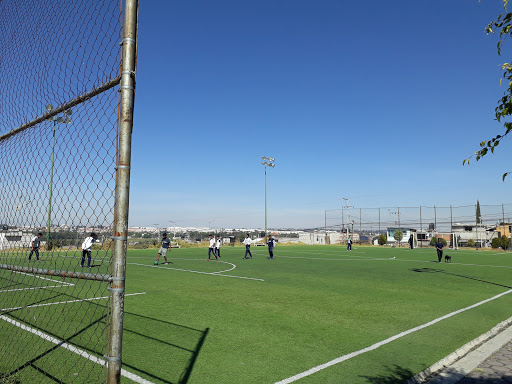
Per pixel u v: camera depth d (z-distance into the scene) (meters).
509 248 46.50
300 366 4.95
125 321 7.15
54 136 3.18
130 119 2.41
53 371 4.51
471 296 10.77
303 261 23.44
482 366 5.08
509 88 2.76
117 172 2.37
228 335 6.33
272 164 49.69
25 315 7.31
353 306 8.99
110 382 2.31
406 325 7.20
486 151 2.89
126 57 2.42
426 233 59.62
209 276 14.69
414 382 4.49
